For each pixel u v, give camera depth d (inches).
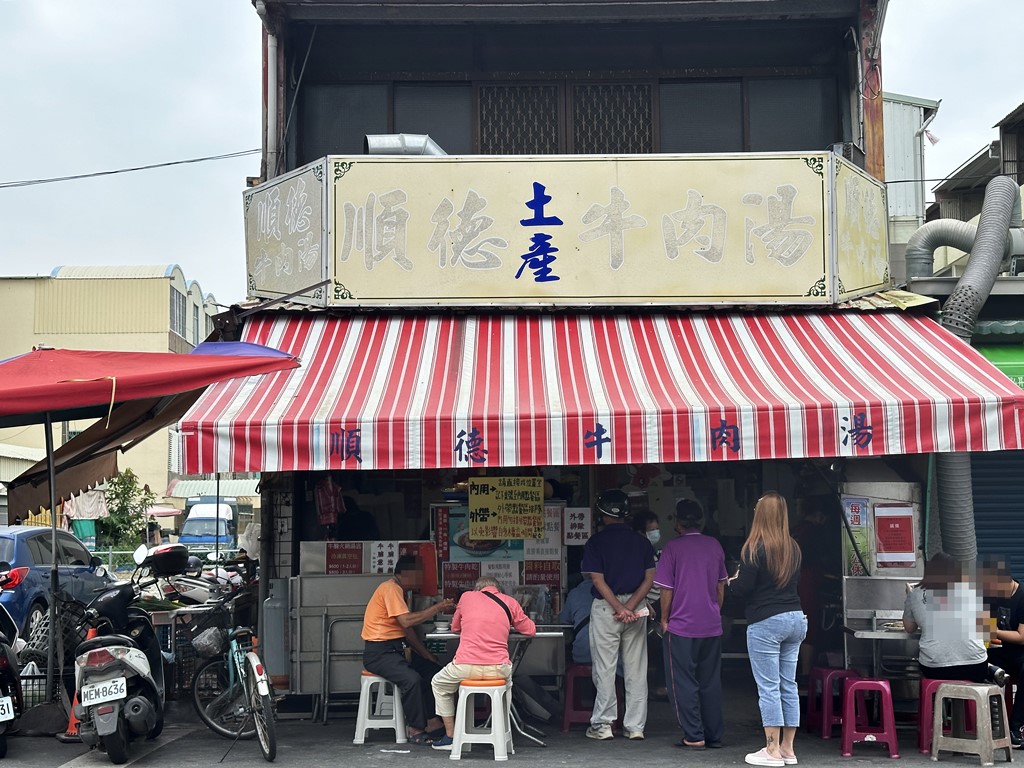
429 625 364.8
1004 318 431.8
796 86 450.0
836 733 341.4
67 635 365.7
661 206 391.5
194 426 309.9
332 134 449.4
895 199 667.4
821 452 309.3
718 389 327.9
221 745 332.5
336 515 414.3
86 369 316.5
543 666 358.3
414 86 451.2
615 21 439.2
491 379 340.5
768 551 299.6
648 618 371.6
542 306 389.7
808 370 343.0
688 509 331.6
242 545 599.8
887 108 673.6
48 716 343.0
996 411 311.0
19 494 428.8
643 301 388.5
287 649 372.5
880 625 342.0
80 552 613.3
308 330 386.3
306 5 429.7
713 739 321.4
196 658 426.3
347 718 370.9
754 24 443.8
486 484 387.9
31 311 1525.6
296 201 402.3
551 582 387.2
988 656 332.8
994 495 429.7
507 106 450.0
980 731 297.3
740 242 390.6
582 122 448.5
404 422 310.2
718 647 325.1
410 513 431.5
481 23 441.7
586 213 390.9
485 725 335.9
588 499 442.6
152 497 1233.4
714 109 449.4
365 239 390.6
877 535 348.2
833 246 388.8
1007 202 423.8
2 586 447.8
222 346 344.8
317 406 321.7
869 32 429.1
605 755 311.9
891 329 375.9
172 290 1573.6
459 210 391.2
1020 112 778.8
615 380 338.0
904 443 310.0
